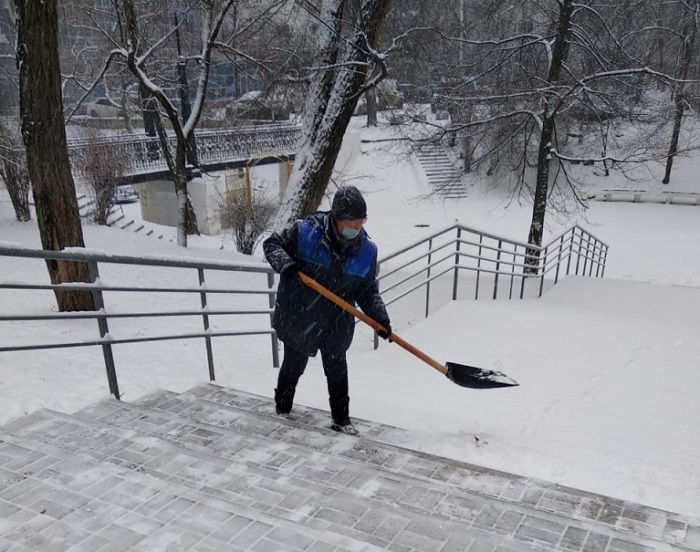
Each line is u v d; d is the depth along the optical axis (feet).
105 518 6.49
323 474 9.04
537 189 43.80
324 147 34.81
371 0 32.83
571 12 39.75
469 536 6.96
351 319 11.23
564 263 53.83
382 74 33.30
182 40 58.75
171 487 7.20
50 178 25.09
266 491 8.11
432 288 40.73
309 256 10.59
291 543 6.07
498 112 46.52
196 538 6.13
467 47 48.52
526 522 7.75
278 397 12.57
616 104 42.06
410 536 7.01
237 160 76.07
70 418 10.35
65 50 63.16
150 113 62.08
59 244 25.86
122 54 45.37
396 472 9.36
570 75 42.83
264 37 47.67
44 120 24.47
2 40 59.72
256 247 58.65
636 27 49.37
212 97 79.05
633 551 7.11
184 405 12.69
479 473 9.80
